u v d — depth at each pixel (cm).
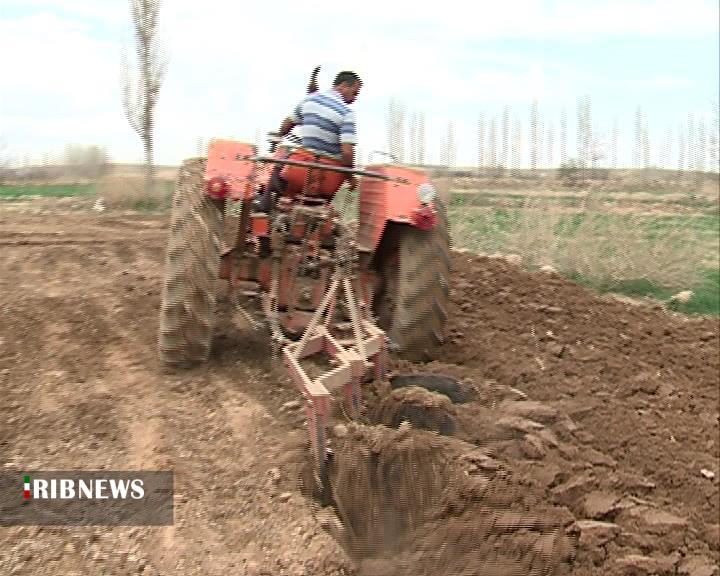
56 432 400
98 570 301
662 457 448
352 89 511
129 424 413
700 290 934
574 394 530
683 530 360
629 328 719
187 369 488
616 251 959
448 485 339
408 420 403
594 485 390
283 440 401
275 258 491
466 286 782
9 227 1075
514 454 397
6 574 294
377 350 431
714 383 591
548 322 700
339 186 510
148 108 1755
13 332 542
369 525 334
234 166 495
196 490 356
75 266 768
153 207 1523
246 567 306
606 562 330
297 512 340
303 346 415
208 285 475
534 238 1023
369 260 512
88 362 495
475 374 503
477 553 314
